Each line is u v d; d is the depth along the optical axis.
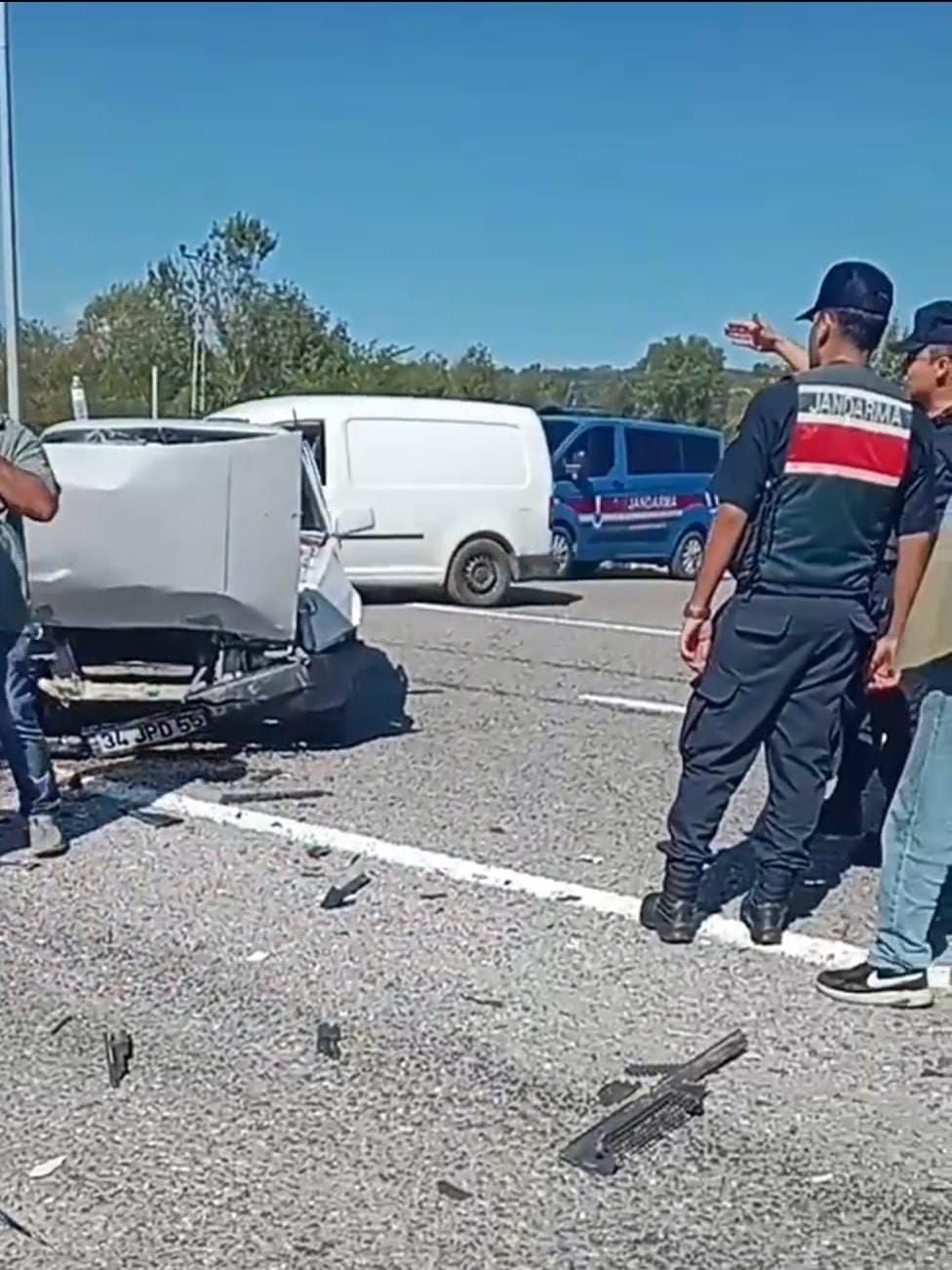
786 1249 3.31
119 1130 3.83
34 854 6.06
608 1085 4.07
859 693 5.55
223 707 7.47
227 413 16.12
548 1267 3.23
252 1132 3.81
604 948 5.08
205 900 5.56
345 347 36.38
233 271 34.62
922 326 5.14
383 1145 3.75
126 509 6.97
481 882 5.80
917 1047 4.33
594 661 11.93
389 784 7.39
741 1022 4.48
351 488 15.94
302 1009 4.57
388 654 12.27
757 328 5.60
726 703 4.93
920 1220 3.43
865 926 5.30
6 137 17.62
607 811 6.92
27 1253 3.28
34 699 6.05
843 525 4.70
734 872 5.95
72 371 34.19
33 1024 4.47
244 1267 3.23
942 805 4.47
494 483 16.72
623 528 19.94
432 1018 4.50
